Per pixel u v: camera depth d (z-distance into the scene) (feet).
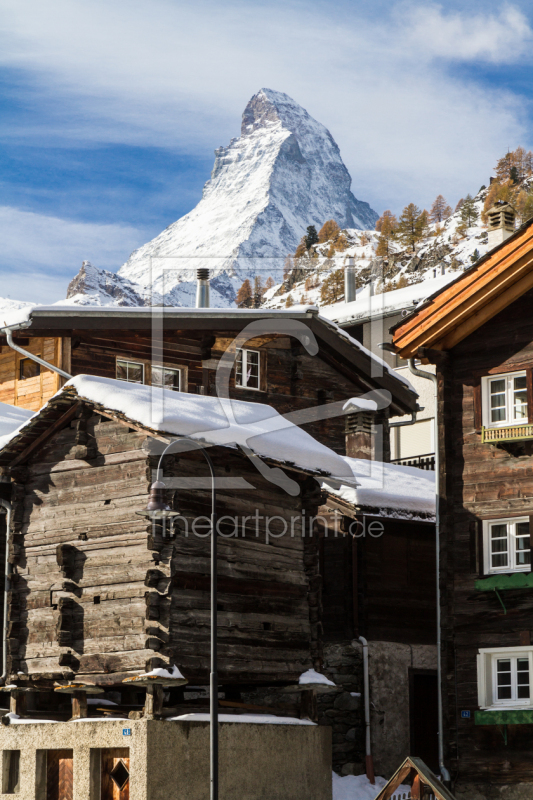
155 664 53.78
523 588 62.18
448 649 64.08
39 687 59.41
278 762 58.85
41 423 60.39
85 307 75.97
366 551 74.95
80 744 55.67
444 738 63.05
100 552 57.93
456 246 574.56
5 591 63.21
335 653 73.77
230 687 66.03
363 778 70.13
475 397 66.74
